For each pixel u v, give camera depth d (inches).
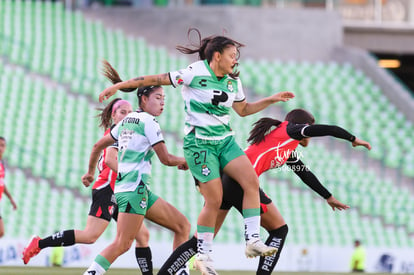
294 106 3051.2
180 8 3326.8
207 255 780.6
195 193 2534.5
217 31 3299.7
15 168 2464.3
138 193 839.7
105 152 954.1
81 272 1369.3
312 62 3344.0
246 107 828.0
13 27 3142.2
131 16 3356.3
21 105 2731.3
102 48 3154.5
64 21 3282.5
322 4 3412.9
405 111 3152.1
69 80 2913.4
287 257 2126.0
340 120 3046.3
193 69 762.8
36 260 1834.4
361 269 2133.4
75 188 2453.2
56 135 2640.3
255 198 767.7
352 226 2618.1
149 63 3137.3
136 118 849.5
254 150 856.3
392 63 3919.8
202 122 761.6
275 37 3321.9
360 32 3535.9
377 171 2918.3
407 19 3582.7
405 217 2728.8
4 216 2271.2
